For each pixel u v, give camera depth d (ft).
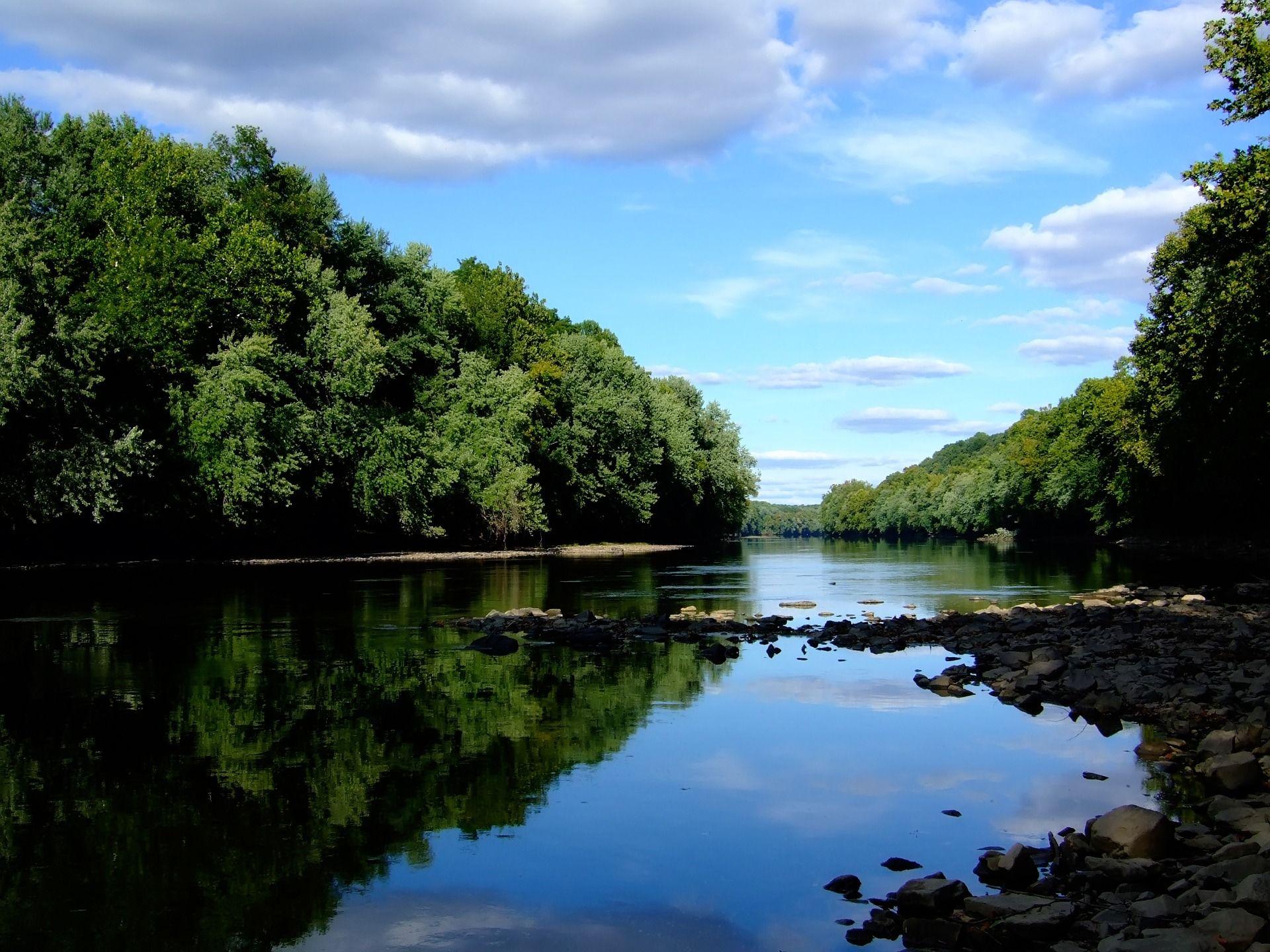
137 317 135.54
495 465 220.23
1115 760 40.98
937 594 126.00
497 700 52.37
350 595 112.37
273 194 185.78
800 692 56.13
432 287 227.61
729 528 472.85
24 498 123.44
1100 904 25.07
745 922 24.57
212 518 152.56
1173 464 208.44
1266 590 109.70
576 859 28.96
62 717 46.88
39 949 22.79
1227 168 112.68
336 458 177.06
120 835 30.68
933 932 23.50
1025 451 407.03
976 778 38.01
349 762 39.42
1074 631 76.38
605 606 107.86
